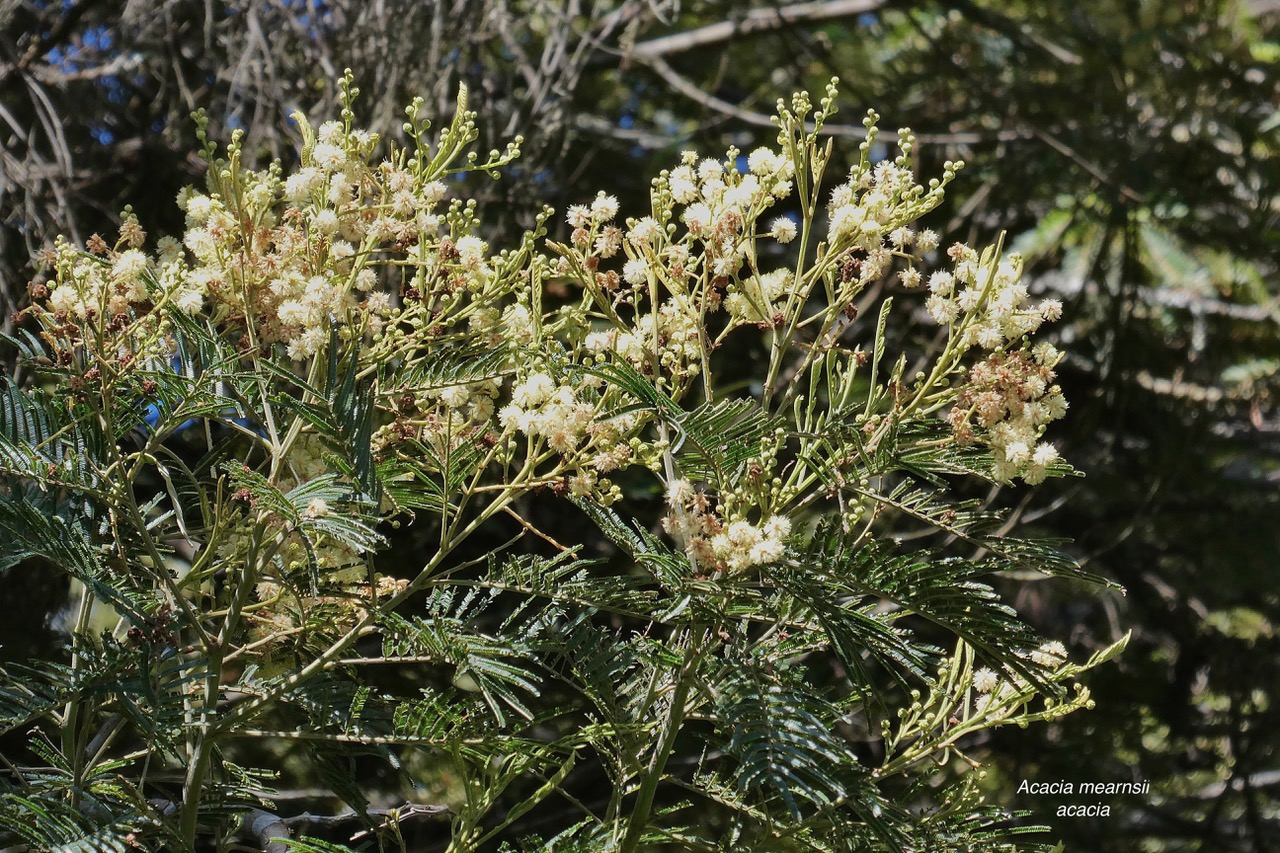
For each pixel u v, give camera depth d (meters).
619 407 0.92
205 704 0.93
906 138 0.95
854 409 0.94
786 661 0.94
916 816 0.95
